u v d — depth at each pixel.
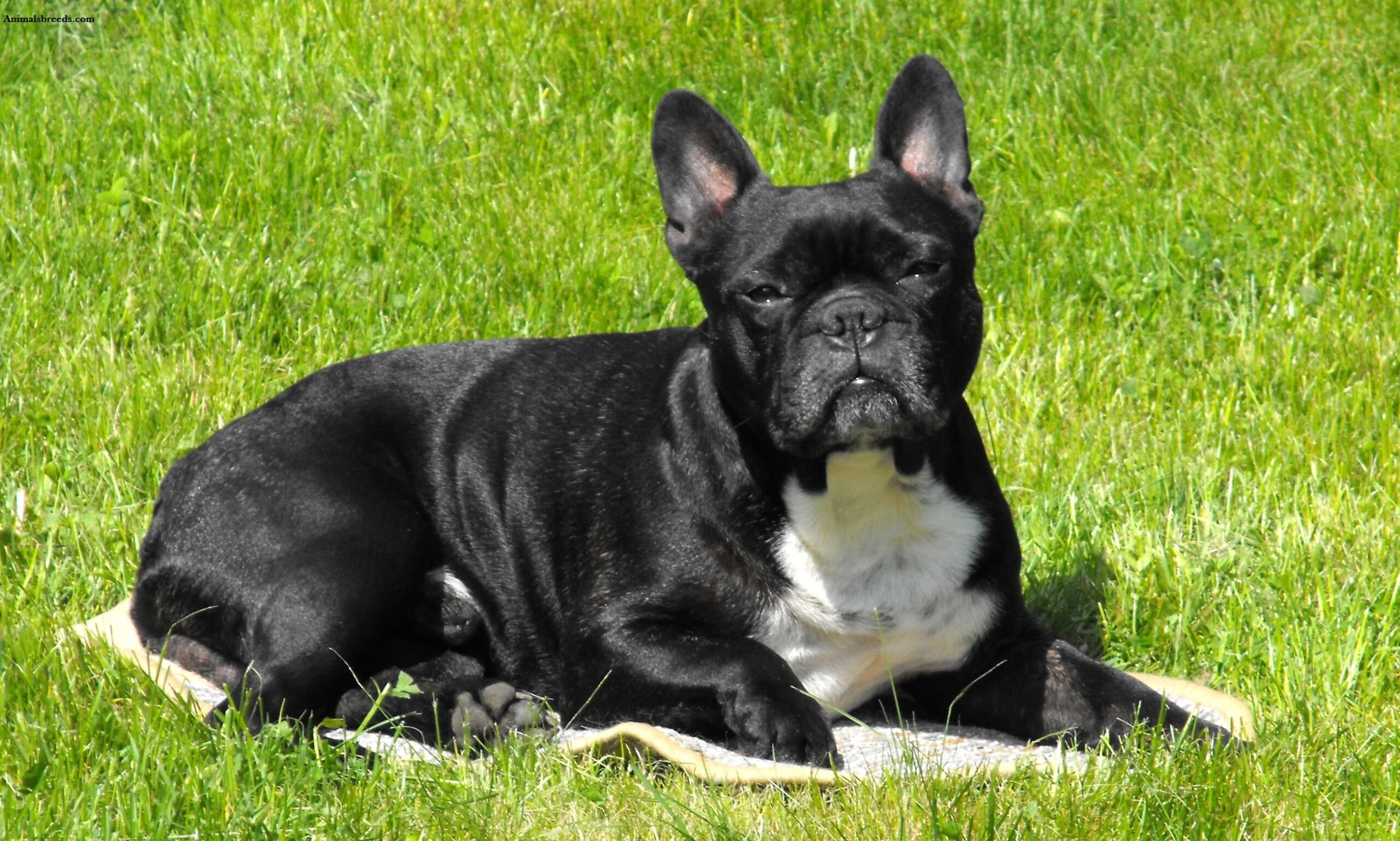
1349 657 7.28
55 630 7.48
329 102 13.20
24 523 8.59
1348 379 10.30
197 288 10.75
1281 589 8.02
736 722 6.55
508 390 7.88
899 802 5.74
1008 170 13.10
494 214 11.91
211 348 10.39
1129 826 5.73
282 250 11.52
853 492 6.82
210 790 5.95
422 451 7.85
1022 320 11.17
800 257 6.74
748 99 13.91
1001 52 14.48
